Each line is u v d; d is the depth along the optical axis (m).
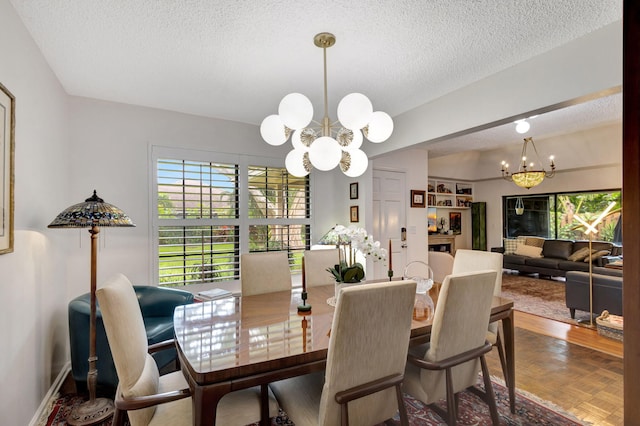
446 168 7.10
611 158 5.27
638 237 0.83
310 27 1.89
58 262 2.53
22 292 1.81
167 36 1.98
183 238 3.39
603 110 3.83
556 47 2.13
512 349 2.05
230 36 1.98
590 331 3.46
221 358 1.30
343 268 2.10
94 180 2.99
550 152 5.87
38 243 2.09
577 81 2.03
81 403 2.10
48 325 2.25
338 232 2.19
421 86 2.73
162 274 3.28
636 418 0.82
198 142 3.50
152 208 3.25
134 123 3.18
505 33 1.97
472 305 1.63
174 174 3.36
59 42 2.04
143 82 2.65
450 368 1.59
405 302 1.36
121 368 1.27
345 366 1.26
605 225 6.05
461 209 8.06
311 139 2.06
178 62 2.31
